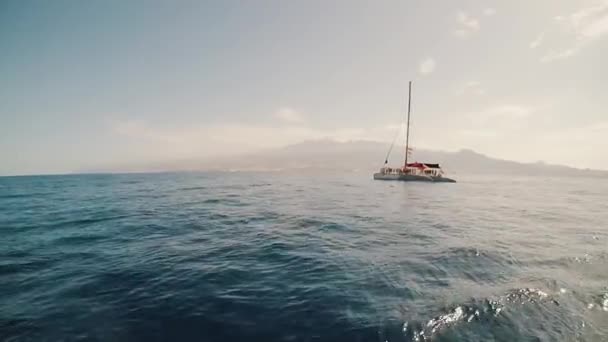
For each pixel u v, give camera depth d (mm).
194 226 13320
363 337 4551
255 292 6184
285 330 4758
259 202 22781
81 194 30047
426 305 5574
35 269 7555
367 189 36406
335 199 25188
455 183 49688
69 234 11656
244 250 9438
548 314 5289
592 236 12047
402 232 12328
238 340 4508
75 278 6926
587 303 5715
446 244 10328
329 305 5582
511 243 10617
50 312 5324
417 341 4469
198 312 5316
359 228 13102
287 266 7871
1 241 10547
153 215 16328
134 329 4793
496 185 55031
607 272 7555
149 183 52500
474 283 6723
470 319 5074
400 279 6945
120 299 5836
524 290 6285
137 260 8328
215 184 48031
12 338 4574
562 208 22000
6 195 29172
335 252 9258
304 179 68125
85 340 4516
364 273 7348
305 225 13703
